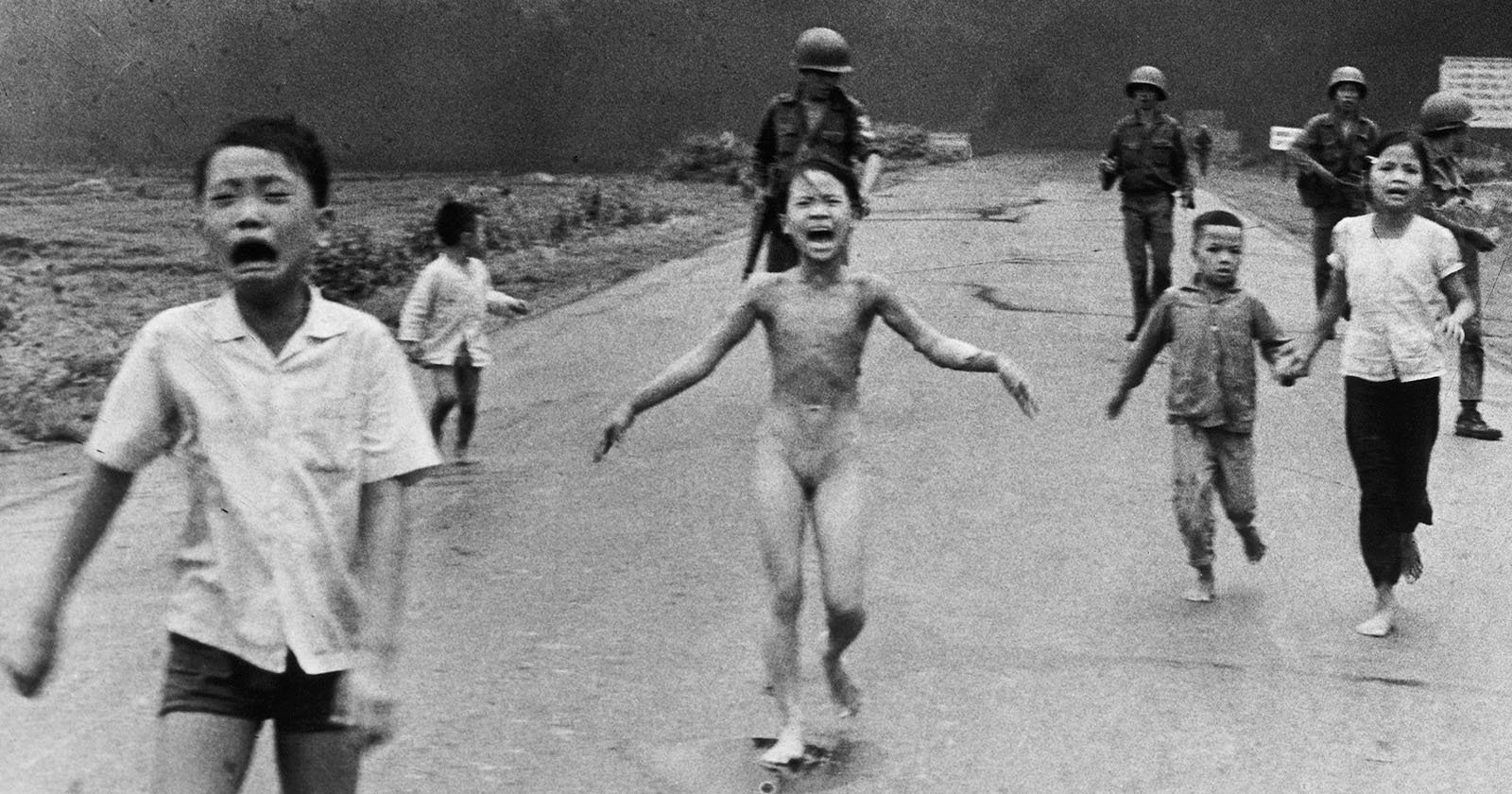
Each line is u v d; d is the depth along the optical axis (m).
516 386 11.55
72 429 10.20
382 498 3.31
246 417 3.18
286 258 3.22
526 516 7.95
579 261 18.62
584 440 9.70
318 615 3.19
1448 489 8.47
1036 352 12.42
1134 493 8.23
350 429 3.27
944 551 7.25
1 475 9.09
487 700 5.43
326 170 3.36
